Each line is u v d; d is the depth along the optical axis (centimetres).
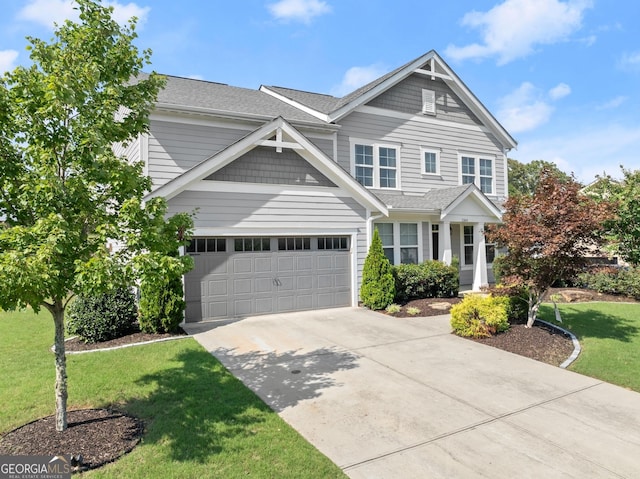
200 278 1003
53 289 379
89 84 411
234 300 1045
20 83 393
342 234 1193
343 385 602
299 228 1120
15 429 442
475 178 1777
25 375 607
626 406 551
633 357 777
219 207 1008
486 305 913
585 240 870
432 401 550
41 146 407
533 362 736
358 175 1473
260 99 1522
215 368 657
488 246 1767
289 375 641
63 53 421
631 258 1558
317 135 1375
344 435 452
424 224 1502
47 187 377
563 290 1506
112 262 379
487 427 478
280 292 1109
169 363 675
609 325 1045
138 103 483
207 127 1158
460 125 1738
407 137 1588
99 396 534
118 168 450
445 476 376
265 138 1070
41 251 344
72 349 751
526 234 860
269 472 370
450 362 721
